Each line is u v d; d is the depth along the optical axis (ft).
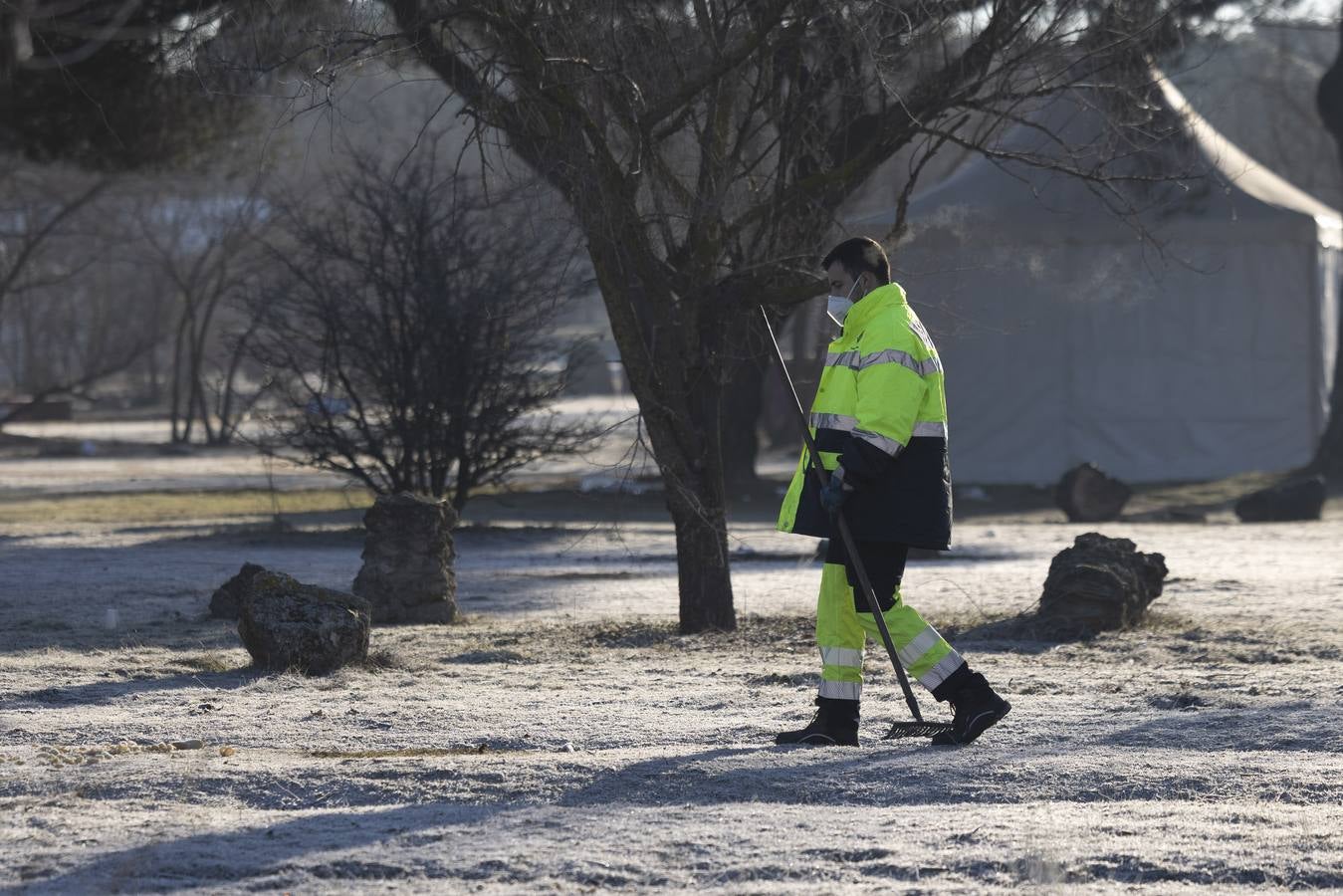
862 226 152.66
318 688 109.60
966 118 145.69
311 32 124.26
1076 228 297.12
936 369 81.20
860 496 80.69
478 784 71.15
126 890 54.70
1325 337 414.21
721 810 65.67
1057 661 123.54
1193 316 403.75
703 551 148.05
